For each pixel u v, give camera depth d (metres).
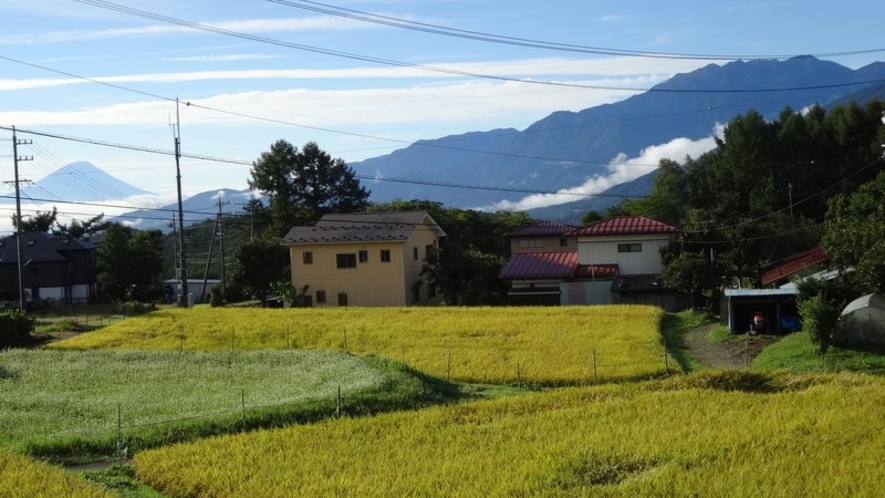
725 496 13.12
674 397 21.53
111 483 16.45
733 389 22.92
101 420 22.27
